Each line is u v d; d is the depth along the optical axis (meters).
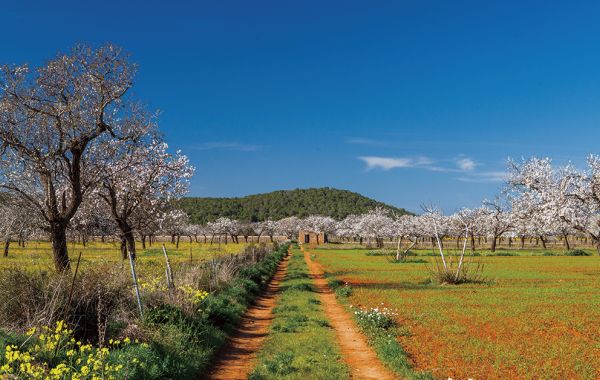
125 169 36.16
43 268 14.72
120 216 38.84
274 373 12.46
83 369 8.60
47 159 27.78
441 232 98.19
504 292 30.72
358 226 122.12
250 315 22.55
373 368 13.45
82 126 28.50
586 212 42.50
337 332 18.81
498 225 83.81
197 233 147.88
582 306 24.58
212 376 12.56
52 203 27.45
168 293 16.66
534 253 80.94
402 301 26.28
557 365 13.27
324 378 11.97
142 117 34.25
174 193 42.62
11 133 26.83
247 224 171.25
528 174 45.41
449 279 36.34
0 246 57.97
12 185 27.58
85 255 40.12
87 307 12.77
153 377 10.43
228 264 31.03
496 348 15.24
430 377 11.91
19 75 27.23
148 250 69.00
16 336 10.41
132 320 13.34
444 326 19.03
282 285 36.56
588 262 61.47
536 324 19.55
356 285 35.19
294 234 191.62
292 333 18.19
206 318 17.30
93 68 28.73
